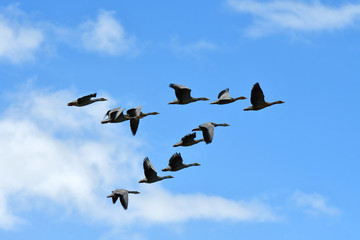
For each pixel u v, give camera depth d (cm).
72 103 7669
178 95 7769
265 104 7550
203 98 7856
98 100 7806
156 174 7950
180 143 7881
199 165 8025
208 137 7131
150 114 8494
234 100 7762
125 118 7862
